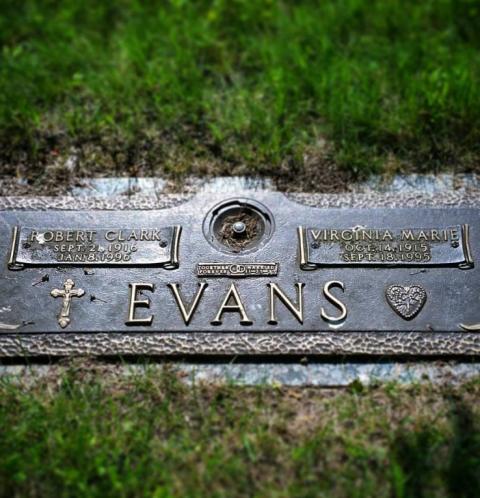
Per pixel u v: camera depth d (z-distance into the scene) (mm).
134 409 1564
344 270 1697
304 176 1919
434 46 2188
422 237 1736
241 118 1998
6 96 2053
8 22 2279
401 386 1592
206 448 1518
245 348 1619
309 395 1584
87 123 2004
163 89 2074
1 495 1468
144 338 1630
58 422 1535
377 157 1948
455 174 1917
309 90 2074
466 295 1669
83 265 1705
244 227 1752
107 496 1459
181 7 2312
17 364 1622
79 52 2182
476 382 1594
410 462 1495
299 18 2264
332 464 1498
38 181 1907
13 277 1691
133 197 1849
